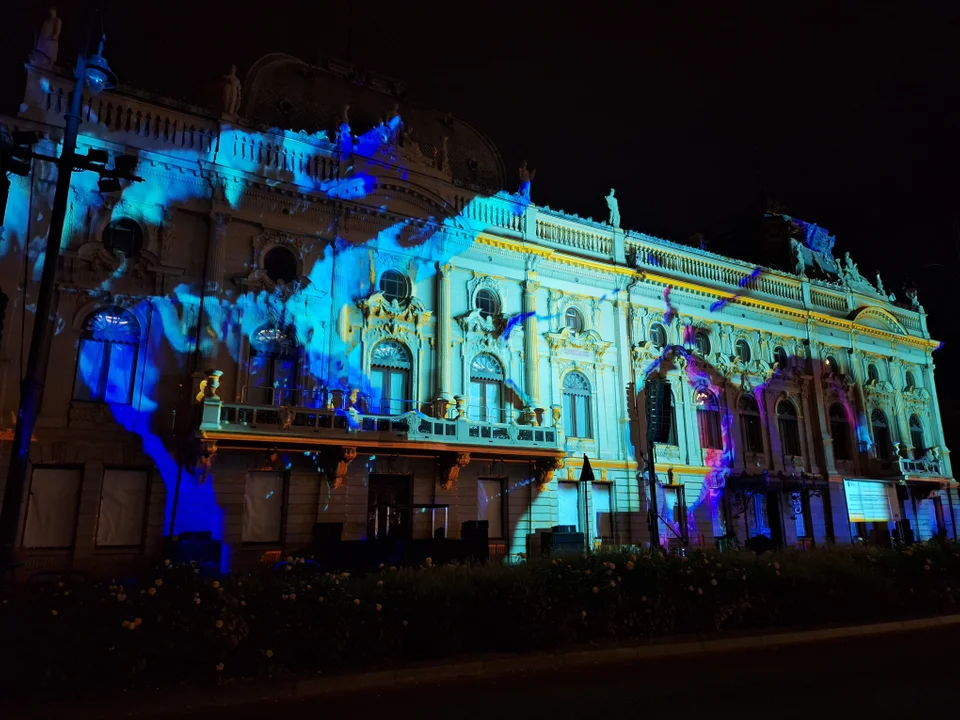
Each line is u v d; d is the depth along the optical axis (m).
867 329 40.97
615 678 9.45
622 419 29.39
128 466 19.64
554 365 28.30
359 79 28.28
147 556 19.16
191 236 21.88
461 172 29.56
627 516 28.36
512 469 25.73
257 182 22.59
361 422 21.98
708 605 12.39
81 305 19.81
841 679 9.31
